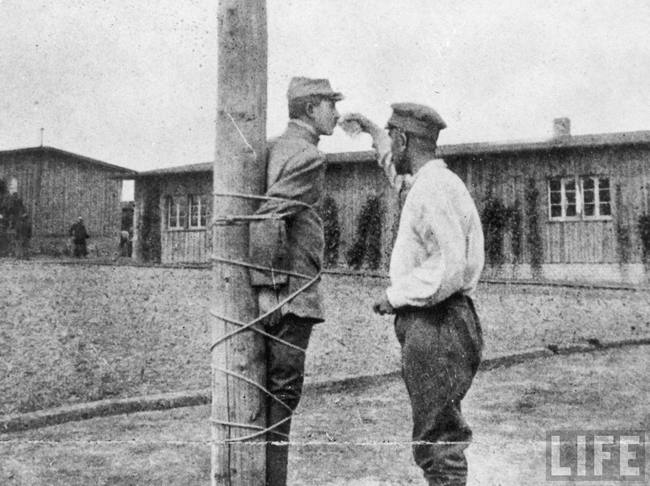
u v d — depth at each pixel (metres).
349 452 5.14
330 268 24.28
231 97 3.32
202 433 5.59
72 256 27.84
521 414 6.39
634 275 21.17
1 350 8.64
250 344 3.30
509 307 14.97
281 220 3.29
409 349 3.33
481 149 22.64
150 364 8.38
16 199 26.30
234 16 3.31
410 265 3.38
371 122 3.77
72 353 8.76
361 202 24.17
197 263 25.45
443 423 3.30
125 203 40.47
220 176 3.34
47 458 4.88
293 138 3.55
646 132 22.09
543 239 22.33
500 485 4.27
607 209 21.81
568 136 22.98
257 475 3.26
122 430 5.69
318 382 7.54
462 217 3.35
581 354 10.34
